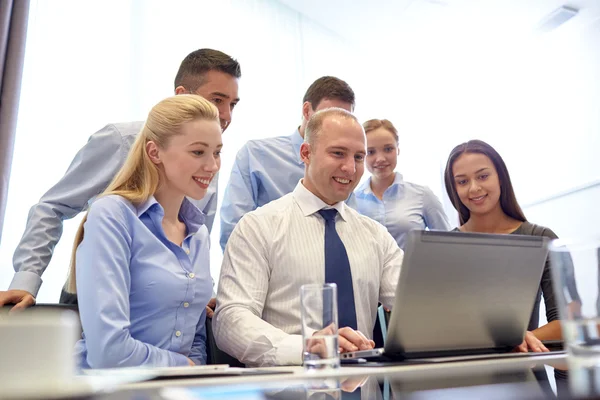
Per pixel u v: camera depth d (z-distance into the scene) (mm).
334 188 1687
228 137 3352
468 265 1079
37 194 2633
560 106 4246
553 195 4254
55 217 1803
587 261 838
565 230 4199
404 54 4457
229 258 1619
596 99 3980
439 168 4668
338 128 1688
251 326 1409
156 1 3191
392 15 3959
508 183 2078
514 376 707
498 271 1120
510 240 1120
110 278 1301
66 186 1834
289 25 3883
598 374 665
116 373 833
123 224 1387
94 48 2926
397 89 4566
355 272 1655
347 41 4270
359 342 1202
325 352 947
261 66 3635
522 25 4074
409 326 1061
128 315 1320
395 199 2803
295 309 1593
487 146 2096
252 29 3631
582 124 4078
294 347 1307
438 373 815
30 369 514
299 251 1636
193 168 1469
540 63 4410
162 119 1481
